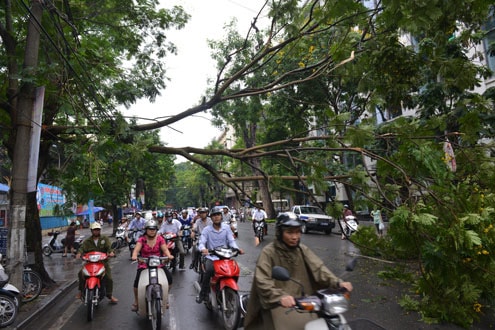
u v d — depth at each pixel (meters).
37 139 7.24
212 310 6.94
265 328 3.13
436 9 5.13
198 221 9.15
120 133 7.13
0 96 8.00
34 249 9.44
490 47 10.31
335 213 5.75
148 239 6.40
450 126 8.20
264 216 19.03
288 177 6.68
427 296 5.98
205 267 6.56
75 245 15.27
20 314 6.99
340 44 6.52
